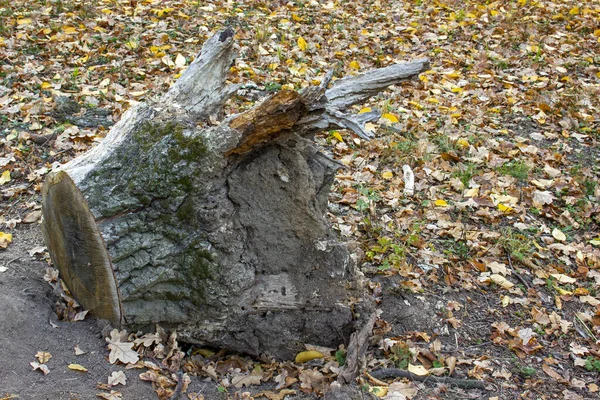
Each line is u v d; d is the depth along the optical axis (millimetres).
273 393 3365
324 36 7801
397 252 4426
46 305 3580
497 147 5906
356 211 4949
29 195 4715
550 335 4102
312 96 3057
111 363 3283
